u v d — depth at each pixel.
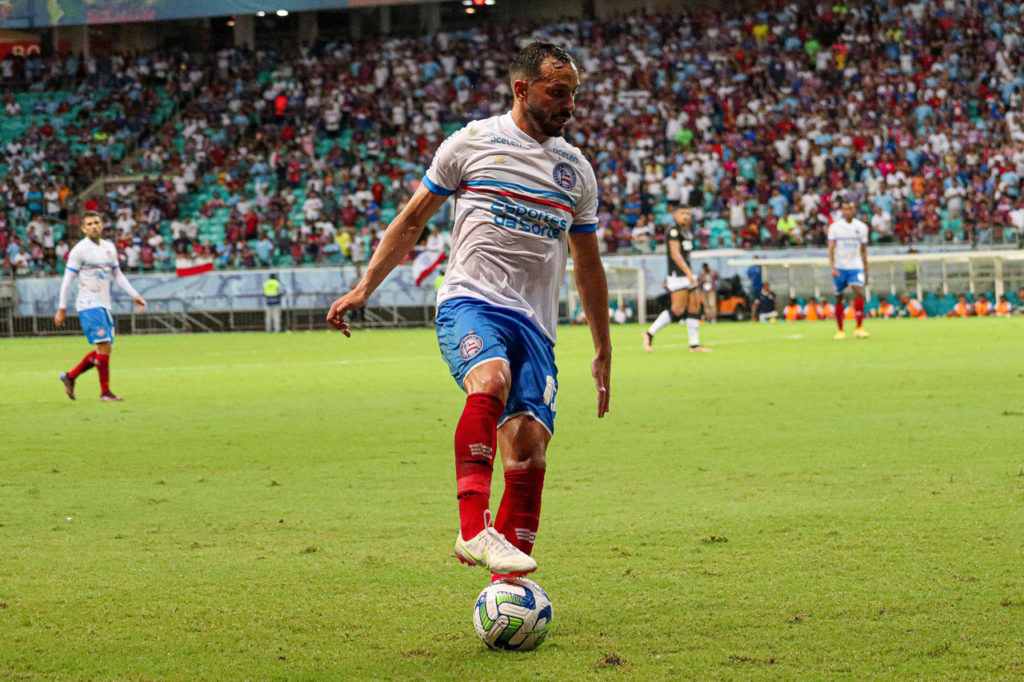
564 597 13.99
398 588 14.64
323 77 152.00
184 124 149.12
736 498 20.19
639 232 122.00
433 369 55.41
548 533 17.59
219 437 30.89
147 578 15.30
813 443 26.75
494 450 12.54
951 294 111.06
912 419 30.56
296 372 55.09
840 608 13.20
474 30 156.12
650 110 141.38
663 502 19.97
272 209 133.62
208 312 118.19
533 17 156.62
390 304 115.50
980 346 59.53
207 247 128.75
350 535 17.89
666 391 40.28
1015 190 123.88
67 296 42.28
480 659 11.76
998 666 11.09
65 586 14.90
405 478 23.48
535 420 13.37
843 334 71.25
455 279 13.87
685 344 69.62
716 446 26.77
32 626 13.10
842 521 17.98
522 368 13.51
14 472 25.14
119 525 19.02
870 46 144.38
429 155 140.62
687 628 12.61
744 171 131.00
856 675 10.95
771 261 111.62
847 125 136.00
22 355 79.38
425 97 148.25
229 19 158.62
